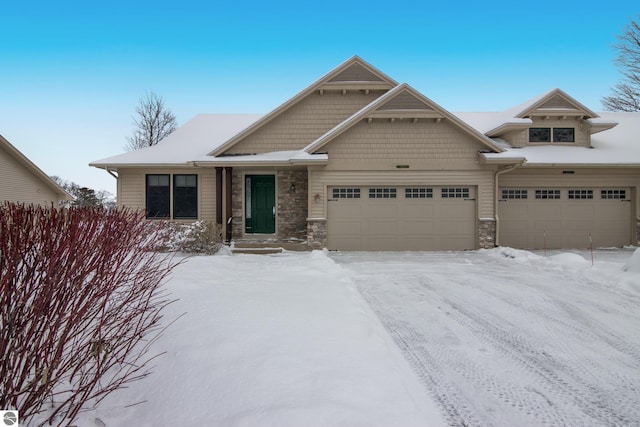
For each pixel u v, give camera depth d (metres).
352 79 14.57
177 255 10.25
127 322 3.13
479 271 9.32
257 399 2.88
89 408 2.70
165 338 3.90
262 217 14.48
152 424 2.60
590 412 3.18
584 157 14.30
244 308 5.06
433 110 12.94
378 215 13.28
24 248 2.58
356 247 13.26
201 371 3.28
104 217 3.46
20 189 18.31
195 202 14.58
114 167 14.30
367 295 6.92
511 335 4.94
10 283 2.40
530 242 14.42
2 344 2.30
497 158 12.59
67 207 3.66
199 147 15.53
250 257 11.34
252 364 3.43
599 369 3.99
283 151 14.52
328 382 3.19
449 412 3.11
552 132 15.55
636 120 17.84
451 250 13.23
